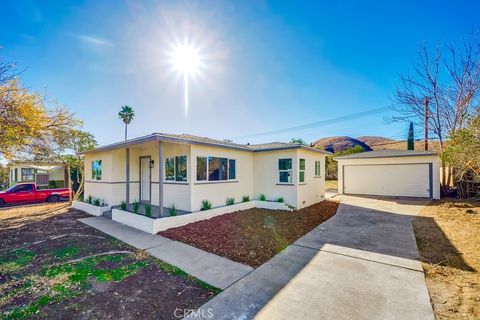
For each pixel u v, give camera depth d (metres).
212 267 4.39
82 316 2.89
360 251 5.20
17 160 10.88
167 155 9.88
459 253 4.98
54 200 14.16
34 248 5.51
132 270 4.27
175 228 7.12
